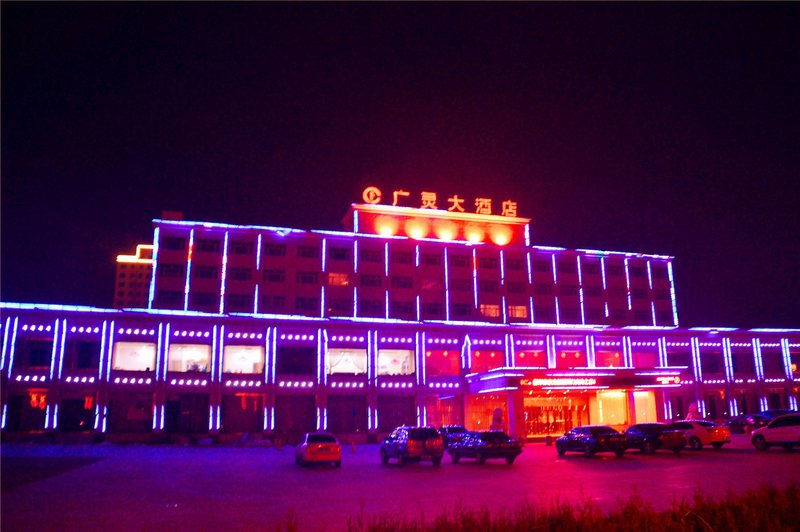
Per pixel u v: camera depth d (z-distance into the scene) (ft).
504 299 228.43
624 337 226.17
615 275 246.47
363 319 202.39
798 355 244.22
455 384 201.67
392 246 223.10
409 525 32.63
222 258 207.31
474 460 115.34
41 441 167.43
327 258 215.92
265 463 108.78
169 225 206.39
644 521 29.63
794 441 105.70
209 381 187.11
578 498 55.98
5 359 173.88
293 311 208.33
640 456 109.81
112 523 47.19
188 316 189.57
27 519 49.14
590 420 198.70
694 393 226.99
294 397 193.98
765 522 29.50
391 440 108.88
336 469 96.58
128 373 181.57
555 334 219.61
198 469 95.71
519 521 30.25
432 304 221.46
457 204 240.94
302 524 45.80
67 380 177.17
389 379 200.64
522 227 244.42
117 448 151.02
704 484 64.34
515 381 172.76
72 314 181.68
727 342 235.81
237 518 49.11
